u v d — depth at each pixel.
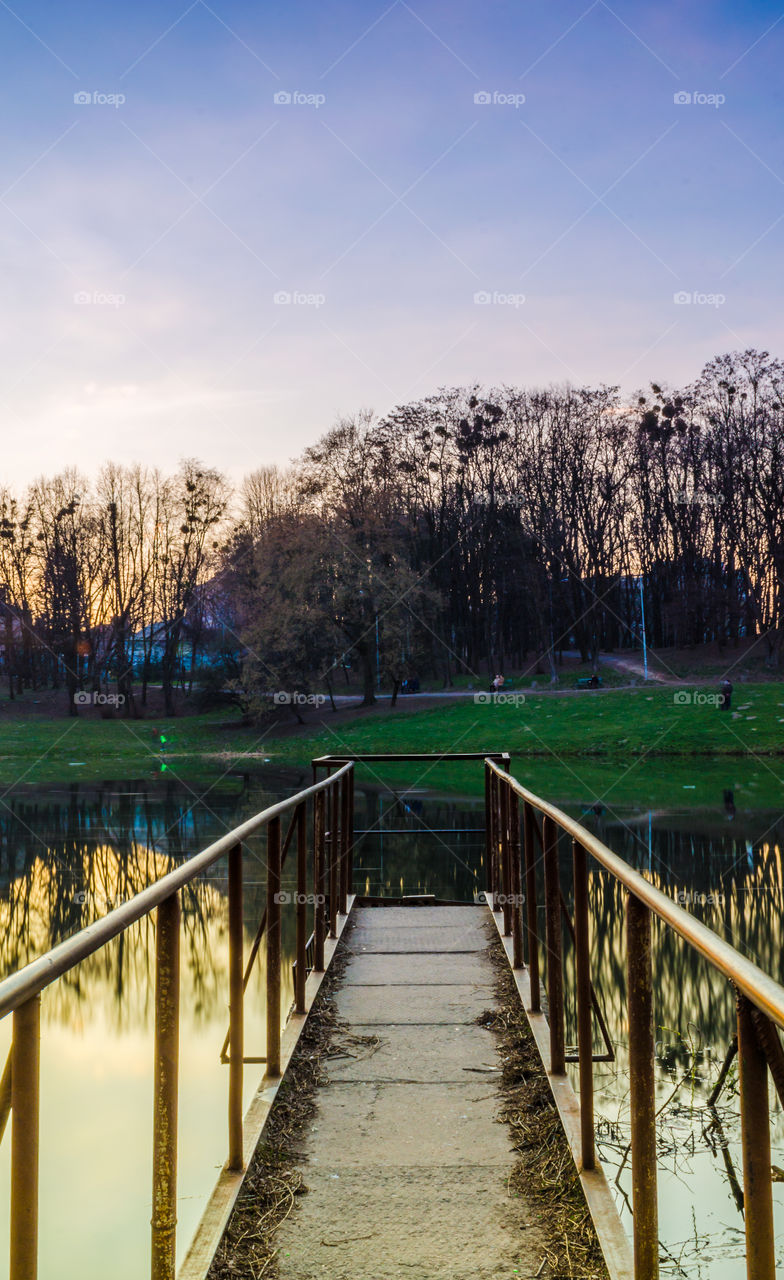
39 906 13.30
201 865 2.46
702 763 33.50
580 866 2.98
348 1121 3.57
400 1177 3.11
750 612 57.16
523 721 43.78
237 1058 3.09
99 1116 5.43
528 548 58.41
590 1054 2.97
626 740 38.47
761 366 57.16
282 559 49.25
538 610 58.19
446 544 61.31
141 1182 4.54
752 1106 1.39
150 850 18.42
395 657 50.00
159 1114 2.21
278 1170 3.17
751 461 57.00
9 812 25.31
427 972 5.63
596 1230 2.62
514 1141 3.36
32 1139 1.44
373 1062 4.18
